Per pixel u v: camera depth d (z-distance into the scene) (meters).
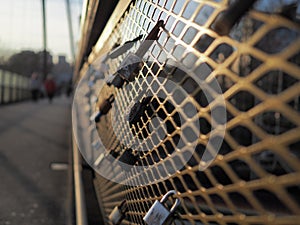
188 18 0.82
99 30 2.63
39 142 8.33
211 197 0.71
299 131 0.43
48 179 4.93
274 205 0.73
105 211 2.38
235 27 0.60
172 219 0.94
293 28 0.45
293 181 0.45
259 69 0.51
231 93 0.59
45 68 37.56
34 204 3.85
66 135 9.92
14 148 7.36
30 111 17.95
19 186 4.55
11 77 22.97
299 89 0.43
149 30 1.20
